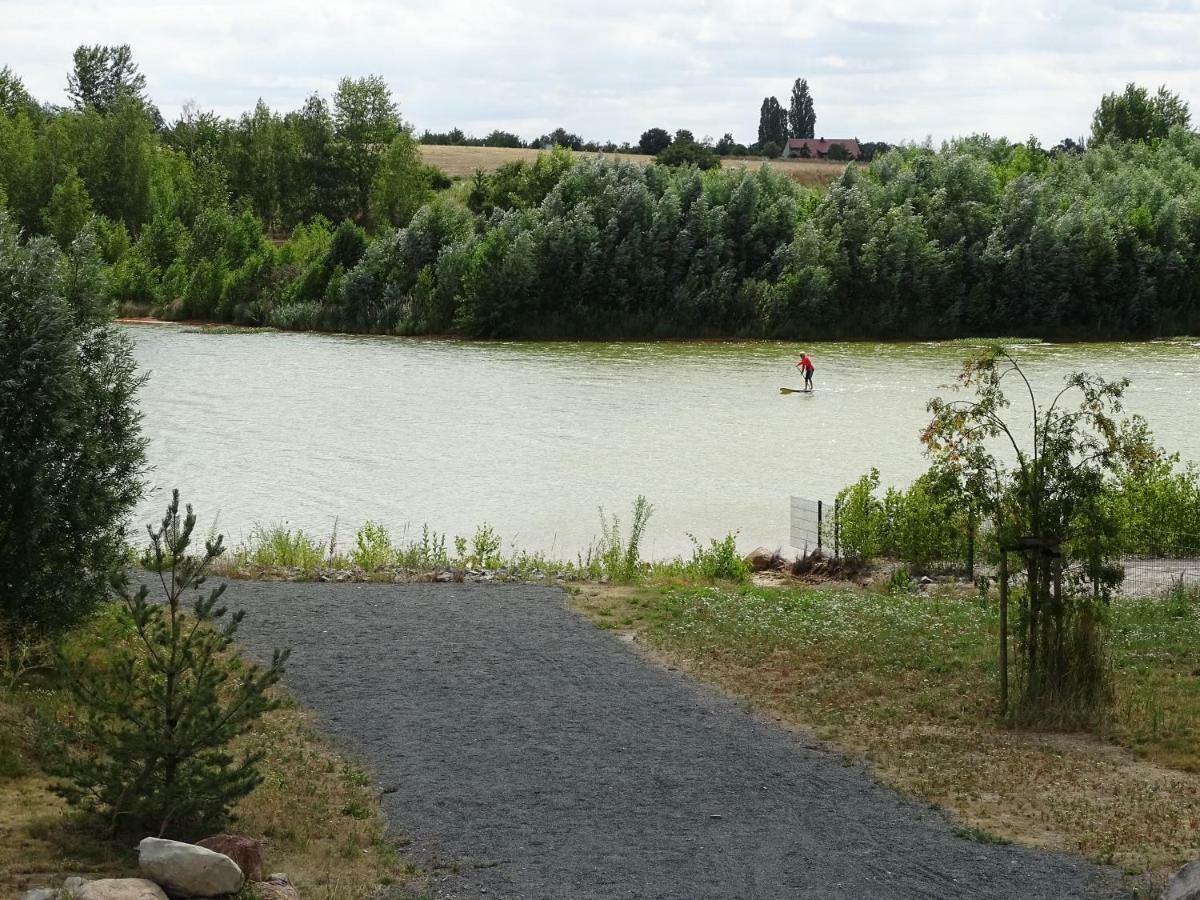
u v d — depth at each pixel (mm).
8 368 16328
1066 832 11836
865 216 95562
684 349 84000
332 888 10312
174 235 111500
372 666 17969
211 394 58281
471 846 11492
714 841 11633
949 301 95938
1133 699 16234
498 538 29844
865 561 27578
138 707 12797
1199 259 95750
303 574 24719
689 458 42000
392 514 33531
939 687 17078
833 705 16266
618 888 10531
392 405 55031
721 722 15516
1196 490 28719
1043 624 15766
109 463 17375
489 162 169750
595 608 22000
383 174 133625
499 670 17859
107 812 11023
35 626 16594
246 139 145625
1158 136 150125
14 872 9703
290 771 13445
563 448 44000
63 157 126562
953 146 127000
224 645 11445
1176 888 9781
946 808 12508
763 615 21266
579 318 91875
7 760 12461
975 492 16109
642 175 100000
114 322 18578
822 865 11055
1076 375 16312
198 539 29953
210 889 9531
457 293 91812
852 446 44156
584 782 13258
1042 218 95562
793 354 80562
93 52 185625
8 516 16453
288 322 94938
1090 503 15719
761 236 97000
